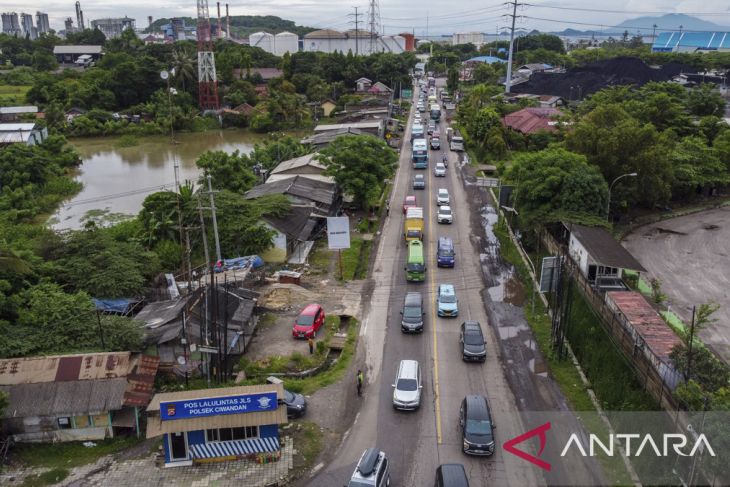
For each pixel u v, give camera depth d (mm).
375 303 43438
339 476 25984
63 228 64750
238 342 36469
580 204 49781
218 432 27016
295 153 86250
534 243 55125
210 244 50594
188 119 133625
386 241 56969
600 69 140000
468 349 35031
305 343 37656
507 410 30406
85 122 127250
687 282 45781
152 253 47000
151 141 125000
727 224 61281
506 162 85188
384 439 28344
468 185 76500
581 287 40969
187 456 27078
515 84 147625
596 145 59594
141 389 29750
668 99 86500
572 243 45562
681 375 26156
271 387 28609
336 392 32281
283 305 42688
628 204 62312
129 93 145250
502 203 60906
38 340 33312
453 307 40812
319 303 43406
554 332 37156
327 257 52219
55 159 94500
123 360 30844
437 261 50656
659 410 27219
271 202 54375
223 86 156750
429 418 29875
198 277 46188
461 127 113000
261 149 86188
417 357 35844
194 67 149750
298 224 53688
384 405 31094
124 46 198875
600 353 33688
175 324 35000
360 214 65062
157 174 93500
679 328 33188
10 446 28188
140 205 75312
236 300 39125
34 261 42125
